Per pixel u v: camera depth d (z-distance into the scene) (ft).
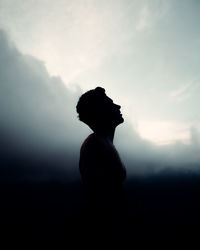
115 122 3.73
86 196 2.98
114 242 2.72
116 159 3.18
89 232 2.92
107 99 3.70
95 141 3.08
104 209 2.74
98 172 2.86
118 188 3.03
